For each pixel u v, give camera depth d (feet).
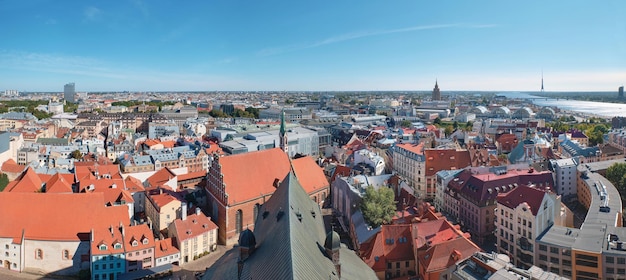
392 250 330.75
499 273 252.83
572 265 313.94
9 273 350.23
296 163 497.87
